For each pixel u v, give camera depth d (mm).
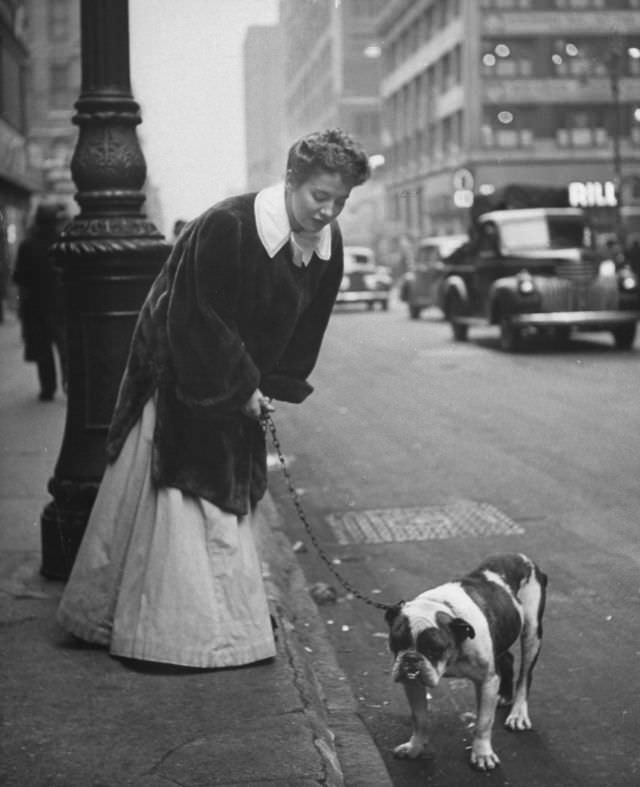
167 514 4496
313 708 4168
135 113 5797
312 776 3551
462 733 4406
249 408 4434
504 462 10258
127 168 5719
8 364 18922
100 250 5609
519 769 4070
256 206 4352
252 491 4695
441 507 8523
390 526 7973
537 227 22672
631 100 62312
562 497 8727
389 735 4406
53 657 4656
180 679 4406
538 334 25219
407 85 80938
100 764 3654
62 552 5801
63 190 53188
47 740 3852
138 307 5738
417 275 33094
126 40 5727
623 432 11672
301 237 4395
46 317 13625
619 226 44188
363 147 4219
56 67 62469
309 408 14422
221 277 4324
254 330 4520
